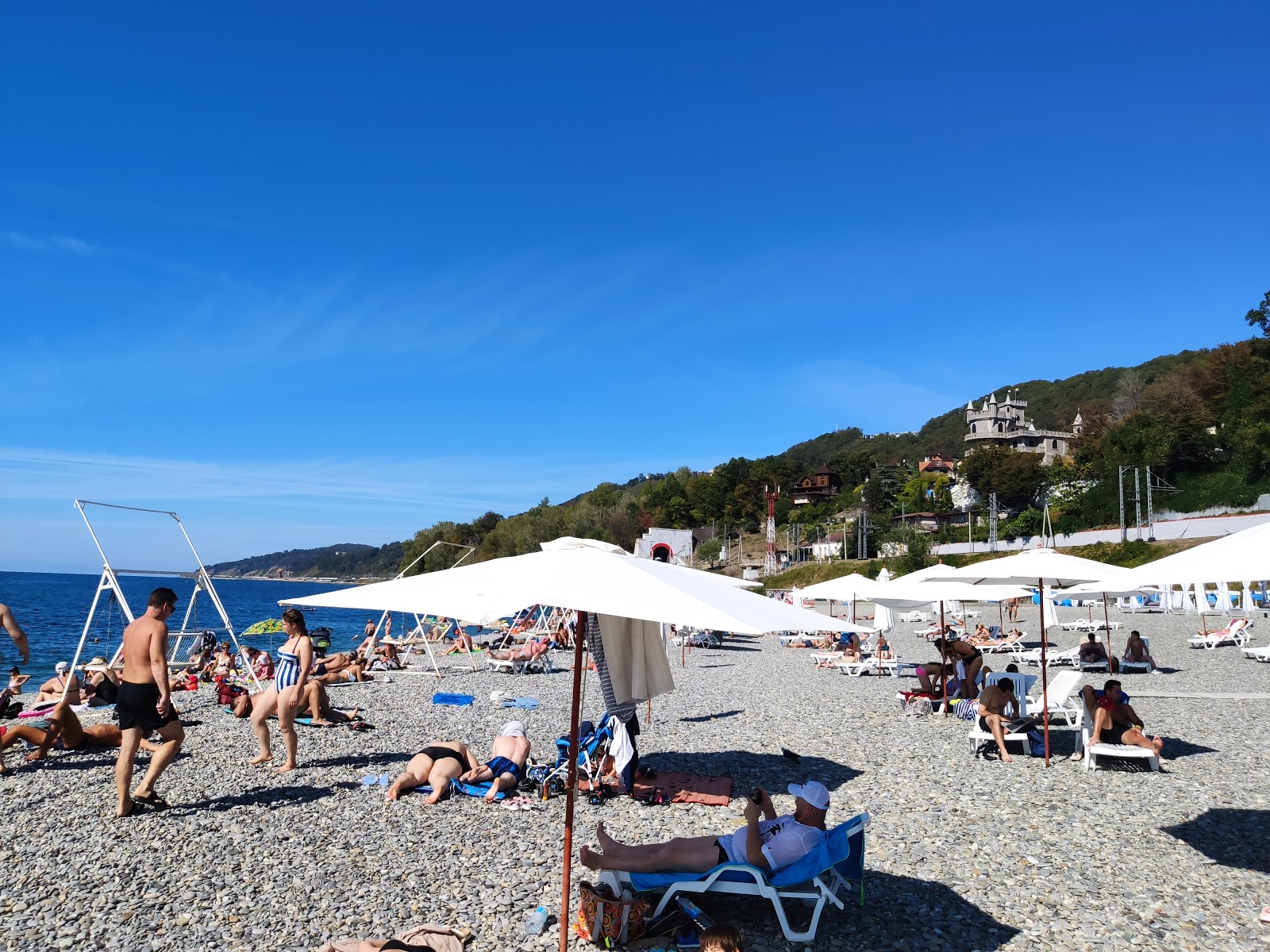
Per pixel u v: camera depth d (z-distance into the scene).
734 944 4.18
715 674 20.08
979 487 88.56
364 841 6.65
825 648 26.95
